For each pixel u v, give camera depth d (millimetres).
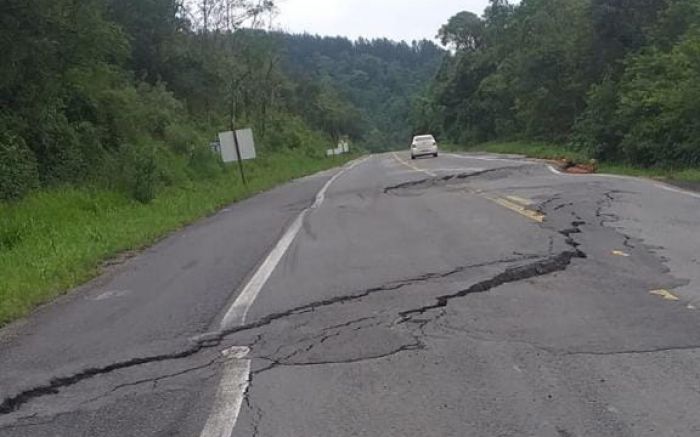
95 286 9219
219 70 50094
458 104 88375
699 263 7848
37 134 20281
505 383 4711
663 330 5594
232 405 4605
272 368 5254
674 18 30688
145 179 20703
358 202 17234
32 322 7449
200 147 32625
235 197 22375
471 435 4000
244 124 52500
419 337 5758
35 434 4402
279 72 82188
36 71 19250
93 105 25281
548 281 7387
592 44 39062
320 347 5660
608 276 7441
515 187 17594
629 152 29359
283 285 7969
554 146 45656
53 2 18094
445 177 22672
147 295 8211
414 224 12203
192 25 49969
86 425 4477
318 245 10719
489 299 6781
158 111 35438
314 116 105375
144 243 13047
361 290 7402
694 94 24234
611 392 4480
